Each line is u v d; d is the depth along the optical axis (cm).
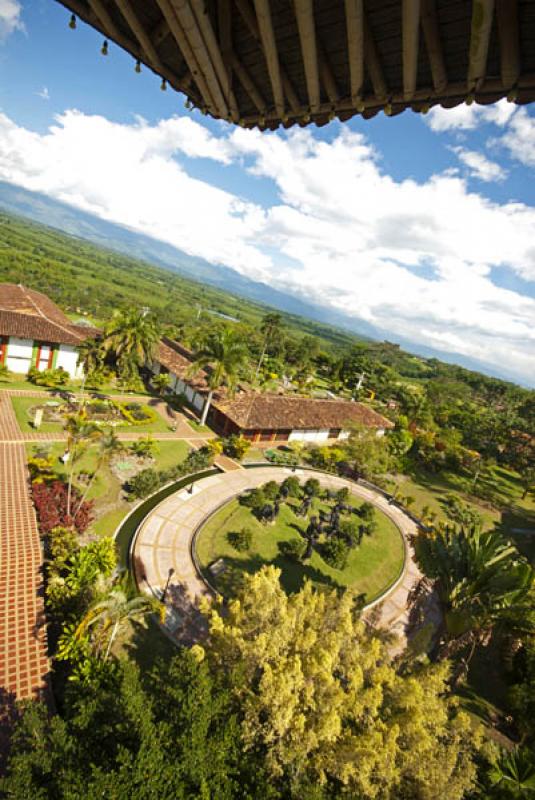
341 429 5319
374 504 3819
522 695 1766
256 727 1061
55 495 2492
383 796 1048
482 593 1678
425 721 1173
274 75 380
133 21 367
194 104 482
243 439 4103
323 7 331
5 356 4294
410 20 286
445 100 359
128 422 4006
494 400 11025
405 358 17962
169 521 2697
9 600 1725
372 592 2562
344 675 1312
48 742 955
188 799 824
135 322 4941
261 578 1415
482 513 4475
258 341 9881
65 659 1545
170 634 1877
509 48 294
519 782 1184
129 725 952
